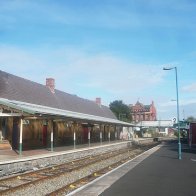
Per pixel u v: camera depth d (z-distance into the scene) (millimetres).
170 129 149375
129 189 14188
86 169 23141
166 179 17172
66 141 47219
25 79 44000
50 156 26000
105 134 69312
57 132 43750
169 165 24375
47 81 51438
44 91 47688
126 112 114500
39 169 21156
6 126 31031
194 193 13398
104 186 14906
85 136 56500
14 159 21344
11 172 20375
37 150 31031
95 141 59594
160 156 33438
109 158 32438
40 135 38625
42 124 39031
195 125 53875
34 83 46281
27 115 26953
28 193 13906
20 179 17453
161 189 14242
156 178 17516
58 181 17266
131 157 33594
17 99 36812
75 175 19891
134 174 19094
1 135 30219
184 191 13820
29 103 38281
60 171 21188
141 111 151125
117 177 17828
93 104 72562
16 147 32688
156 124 118438
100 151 41219
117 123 60281
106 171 21797
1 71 38250
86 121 40188
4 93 34906
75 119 35844
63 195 13453
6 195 13352
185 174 19219
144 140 88812
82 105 62312
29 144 35594
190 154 36781
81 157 33375
